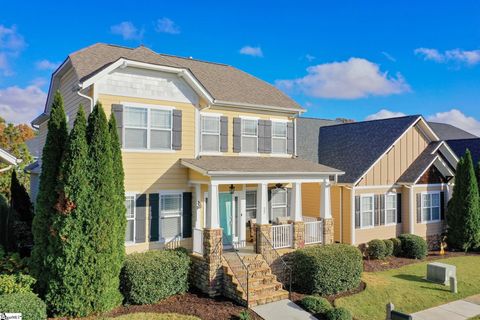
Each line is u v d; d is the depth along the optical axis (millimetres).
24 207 19031
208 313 11805
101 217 11242
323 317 11898
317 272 13875
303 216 20469
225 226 17797
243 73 22375
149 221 14773
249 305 12383
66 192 10891
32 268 11273
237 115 17781
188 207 15727
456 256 21562
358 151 22312
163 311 11867
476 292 15031
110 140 11867
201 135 16578
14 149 27484
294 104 19547
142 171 14680
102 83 13930
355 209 20141
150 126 14922
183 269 13570
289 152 19672
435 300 14008
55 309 10891
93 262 11078
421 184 23109
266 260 14891
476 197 22719
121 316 11172
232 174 14516
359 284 15258
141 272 12289
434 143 24188
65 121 12070
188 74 15438
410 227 22250
